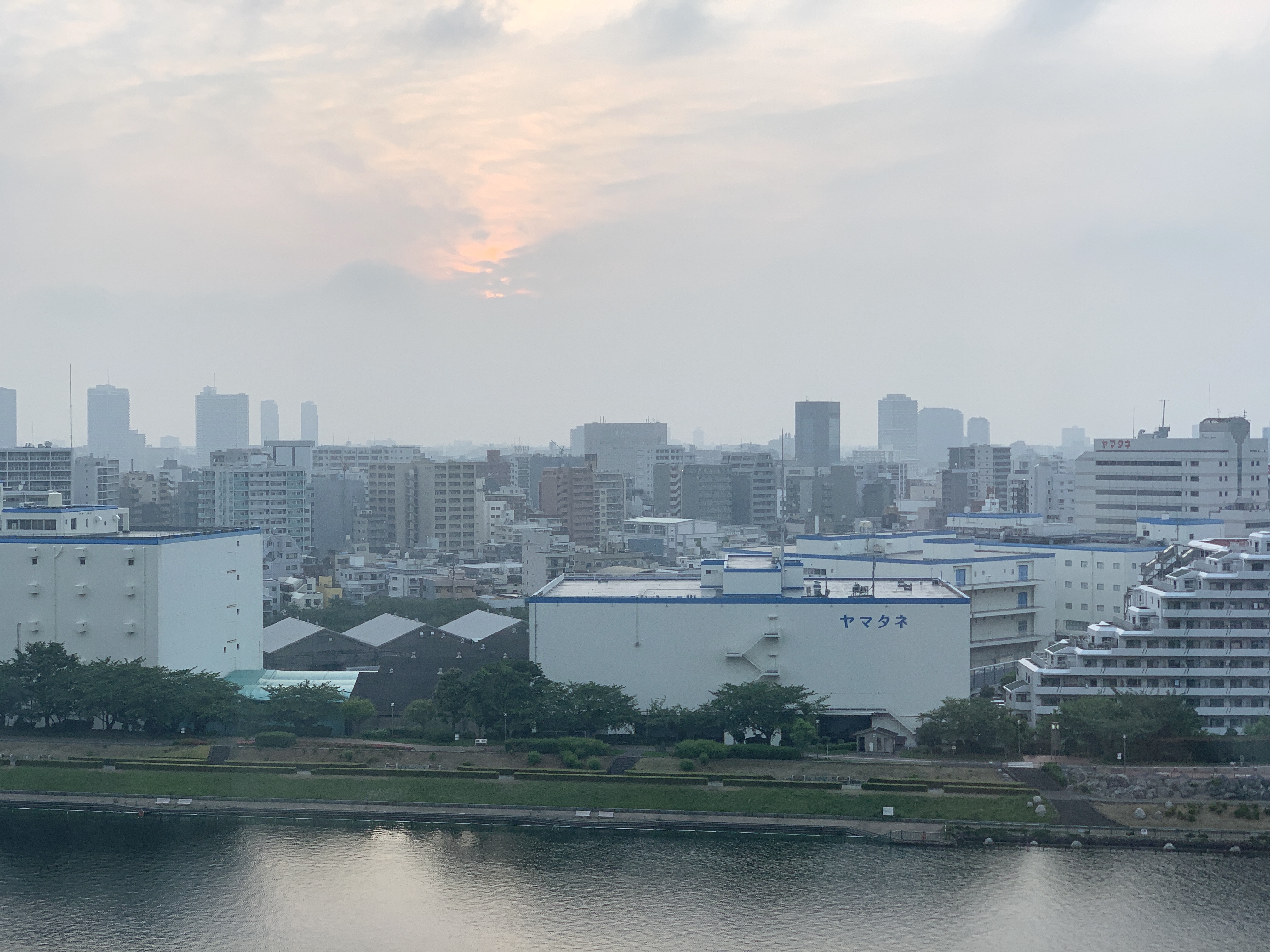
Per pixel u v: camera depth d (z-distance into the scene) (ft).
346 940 474.08
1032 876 520.01
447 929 481.46
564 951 463.83
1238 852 540.11
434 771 616.39
